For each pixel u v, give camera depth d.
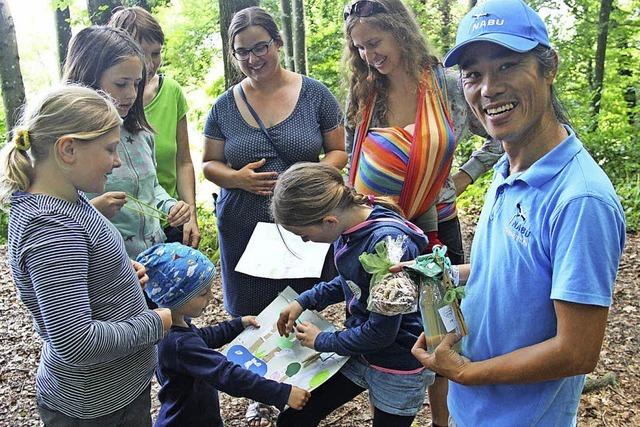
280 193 1.95
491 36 1.22
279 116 2.68
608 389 3.21
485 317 1.42
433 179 2.35
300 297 2.27
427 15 10.09
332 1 12.66
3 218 8.77
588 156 1.26
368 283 1.93
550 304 1.27
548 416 1.39
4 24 7.09
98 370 1.77
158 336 1.80
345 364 2.19
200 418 2.18
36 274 1.55
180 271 2.04
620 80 10.84
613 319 4.02
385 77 2.49
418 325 2.06
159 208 2.56
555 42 9.48
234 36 2.57
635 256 5.12
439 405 2.61
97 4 6.66
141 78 2.32
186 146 3.12
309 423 2.21
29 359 3.75
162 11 11.69
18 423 3.09
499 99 1.27
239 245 2.77
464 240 5.80
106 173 1.69
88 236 1.65
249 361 2.21
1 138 9.85
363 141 2.49
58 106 1.60
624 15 9.96
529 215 1.29
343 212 1.95
